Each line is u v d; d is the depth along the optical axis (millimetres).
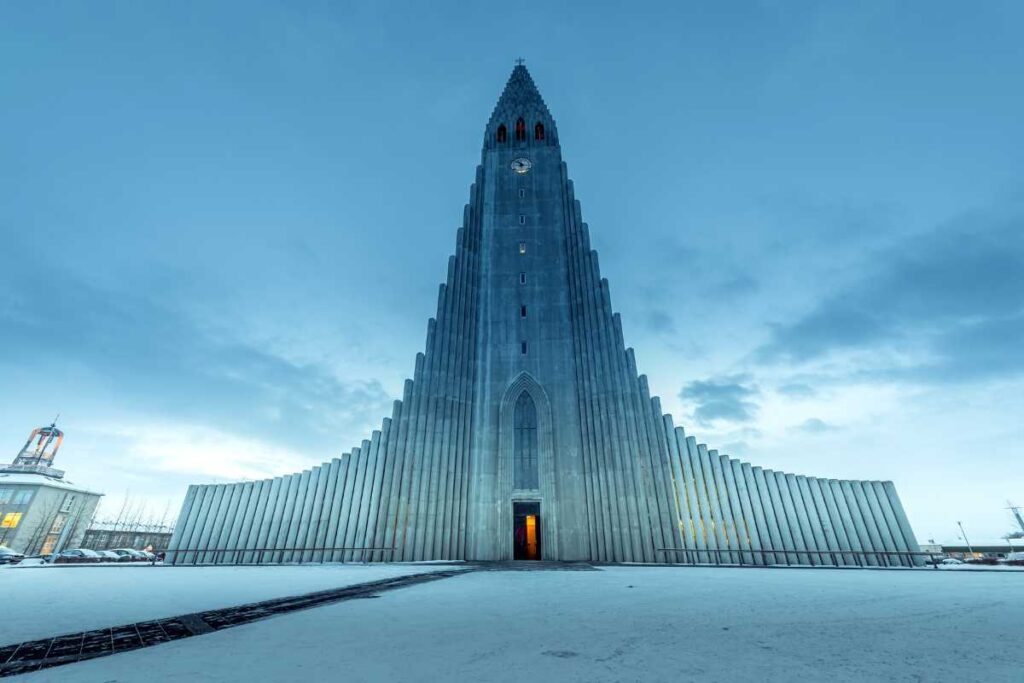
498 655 5012
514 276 38156
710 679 4176
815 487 31094
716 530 29172
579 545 29141
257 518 31734
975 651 5199
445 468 31266
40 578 15672
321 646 5449
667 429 32219
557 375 34156
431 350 34469
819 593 11258
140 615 7867
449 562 26641
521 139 45719
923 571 21094
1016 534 64438
